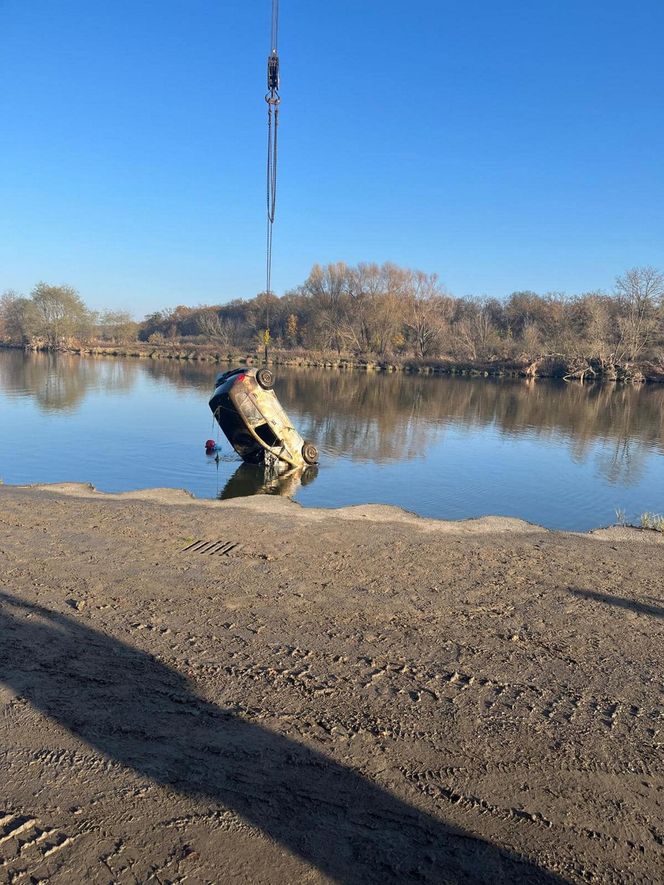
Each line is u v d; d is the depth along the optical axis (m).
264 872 2.54
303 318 80.06
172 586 5.57
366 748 3.36
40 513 7.98
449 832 2.80
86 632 4.61
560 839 2.78
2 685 3.83
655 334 58.62
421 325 70.56
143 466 16.75
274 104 14.95
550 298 82.44
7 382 37.28
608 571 6.46
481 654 4.49
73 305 74.31
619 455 20.22
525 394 41.94
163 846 2.65
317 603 5.30
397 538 7.38
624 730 3.61
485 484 15.75
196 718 3.58
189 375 46.62
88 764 3.15
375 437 22.67
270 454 16.59
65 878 2.48
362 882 2.51
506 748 3.40
